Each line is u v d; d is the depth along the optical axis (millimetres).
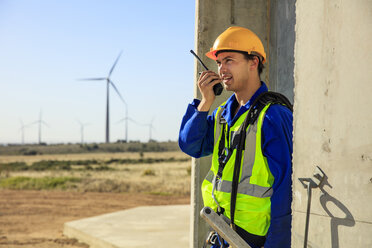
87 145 149000
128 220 9484
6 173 38719
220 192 1932
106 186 24547
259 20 3246
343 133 1479
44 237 9797
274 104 1860
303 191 1636
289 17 3002
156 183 27578
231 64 1978
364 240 1406
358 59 1431
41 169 46500
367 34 1404
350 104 1456
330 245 1515
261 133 1814
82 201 18953
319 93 1578
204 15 3098
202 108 2135
